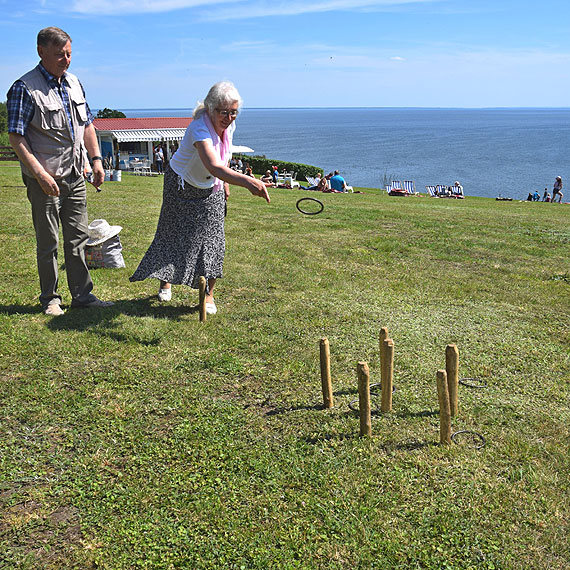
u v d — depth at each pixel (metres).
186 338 5.03
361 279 7.25
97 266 7.21
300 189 26.59
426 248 9.44
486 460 3.36
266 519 2.86
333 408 3.93
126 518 2.84
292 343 5.04
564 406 4.09
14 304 5.66
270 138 181.75
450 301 6.50
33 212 5.29
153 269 5.59
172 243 5.57
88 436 3.53
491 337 5.41
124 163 36.66
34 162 4.89
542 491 3.09
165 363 4.54
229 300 6.19
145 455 3.35
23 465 3.22
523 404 4.10
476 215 15.02
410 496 3.04
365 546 2.68
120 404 3.90
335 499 3.00
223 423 3.71
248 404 3.98
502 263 8.59
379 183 59.34
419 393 4.19
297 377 4.39
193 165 5.20
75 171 5.29
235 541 2.71
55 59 4.84
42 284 5.47
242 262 7.84
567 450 3.49
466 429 3.71
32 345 4.71
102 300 5.97
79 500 2.96
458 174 70.75
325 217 12.68
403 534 2.76
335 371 4.52
